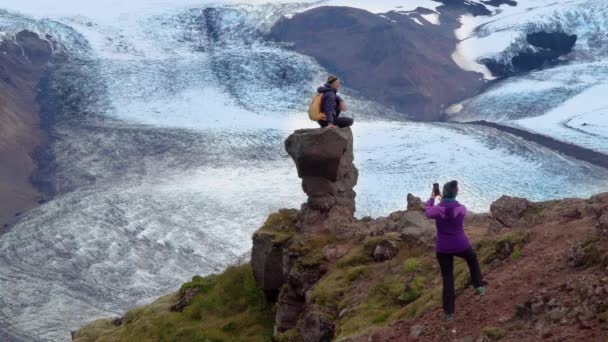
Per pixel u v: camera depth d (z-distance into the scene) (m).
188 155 193.00
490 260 12.31
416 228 16.92
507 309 10.18
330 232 20.03
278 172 174.38
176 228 132.50
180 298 26.00
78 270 118.81
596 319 8.78
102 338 25.39
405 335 11.24
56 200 164.00
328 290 16.16
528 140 188.75
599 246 10.20
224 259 121.19
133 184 176.75
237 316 22.66
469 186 144.50
